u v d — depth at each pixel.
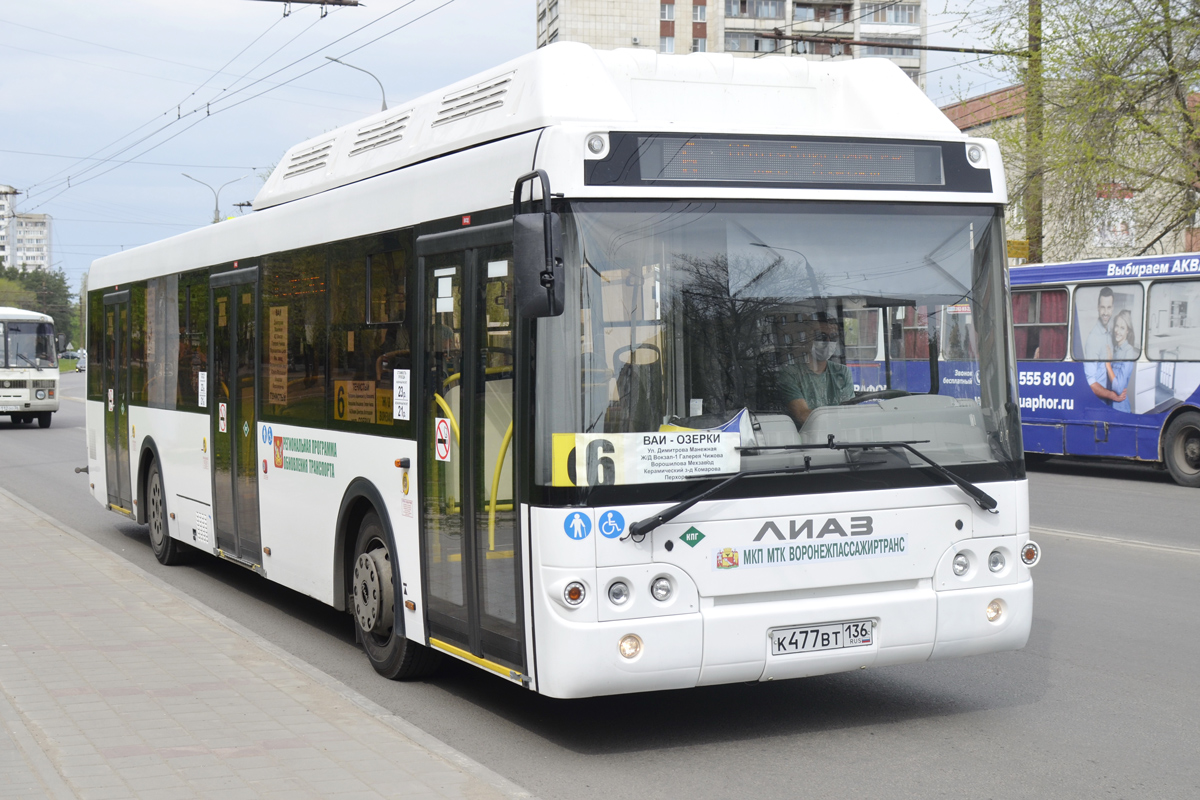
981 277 6.13
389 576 7.18
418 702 6.78
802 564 5.66
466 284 6.18
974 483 6.01
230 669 7.01
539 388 5.45
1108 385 18.44
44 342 33.38
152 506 11.81
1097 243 23.89
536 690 5.53
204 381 10.15
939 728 6.18
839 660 5.74
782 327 5.72
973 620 5.98
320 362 7.94
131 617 8.50
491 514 5.91
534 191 5.57
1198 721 6.27
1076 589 9.75
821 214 5.83
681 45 79.75
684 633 5.45
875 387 5.88
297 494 8.30
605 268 5.47
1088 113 21.97
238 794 4.92
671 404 5.51
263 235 8.93
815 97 6.71
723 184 5.68
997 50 23.19
